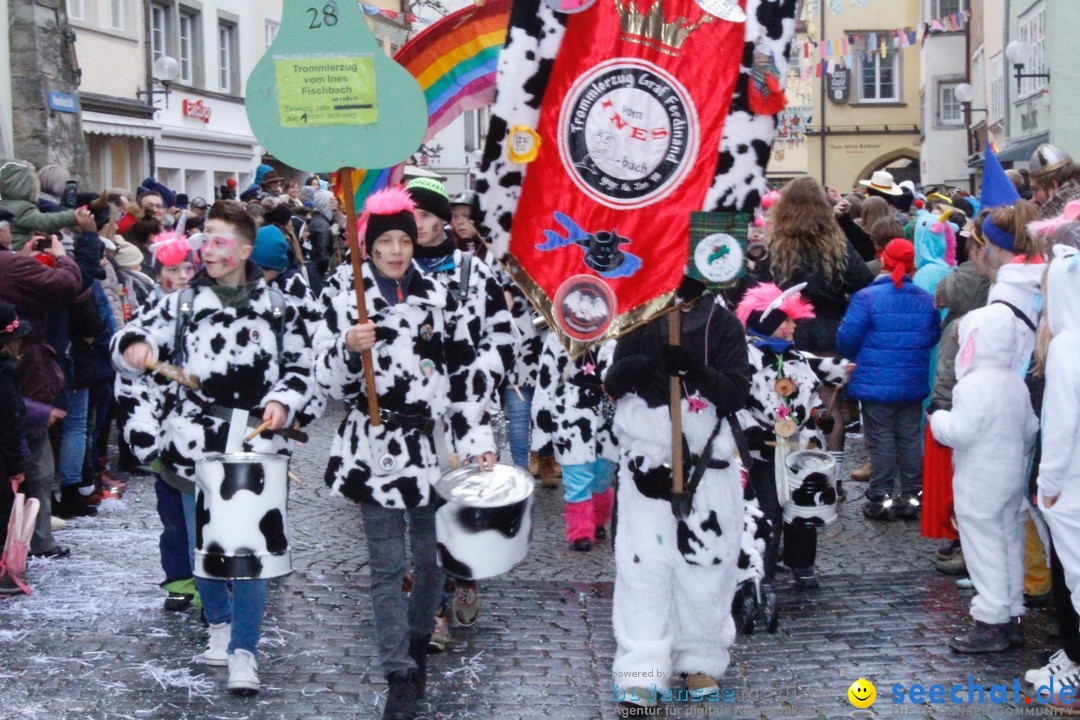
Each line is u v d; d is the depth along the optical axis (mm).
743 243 4898
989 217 6086
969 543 5852
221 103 30375
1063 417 4945
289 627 6332
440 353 5277
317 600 6777
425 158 26734
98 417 9586
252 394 5590
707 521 5066
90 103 23797
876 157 47125
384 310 5195
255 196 15914
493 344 5887
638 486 5113
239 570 5160
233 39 31359
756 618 6309
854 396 8492
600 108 4945
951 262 9938
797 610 6613
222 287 5602
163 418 5664
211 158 29578
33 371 7465
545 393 7859
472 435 5289
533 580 7203
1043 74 27328
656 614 5121
